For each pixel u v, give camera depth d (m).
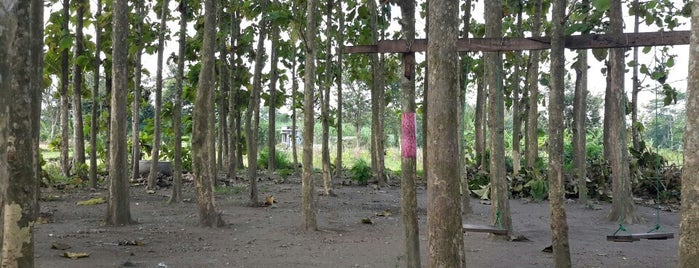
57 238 7.78
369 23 13.45
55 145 19.20
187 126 19.17
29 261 4.13
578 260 7.05
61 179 15.67
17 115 4.07
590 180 14.51
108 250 7.04
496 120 8.18
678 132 18.94
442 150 3.72
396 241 7.99
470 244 7.94
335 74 16.44
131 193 13.70
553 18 5.22
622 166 10.24
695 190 3.38
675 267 6.71
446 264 3.69
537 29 12.96
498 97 8.12
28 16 4.16
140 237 8.02
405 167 4.85
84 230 8.48
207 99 9.06
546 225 10.02
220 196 13.21
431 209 3.76
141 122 31.30
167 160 19.30
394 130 36.19
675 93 12.30
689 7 10.99
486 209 12.15
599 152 21.17
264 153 23.23
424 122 12.27
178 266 6.27
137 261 6.46
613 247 7.98
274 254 7.03
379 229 9.02
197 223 9.23
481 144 19.05
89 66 14.93
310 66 8.76
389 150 34.16
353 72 18.28
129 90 17.81
